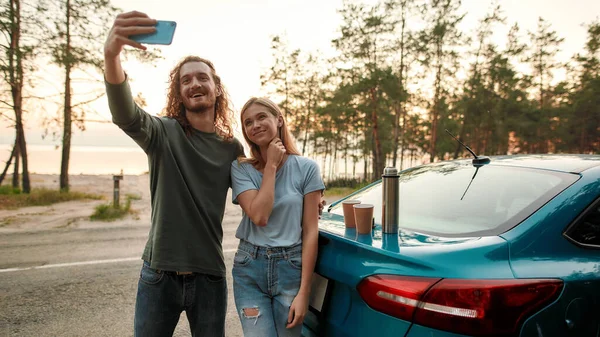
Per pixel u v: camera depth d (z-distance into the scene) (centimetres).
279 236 184
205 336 188
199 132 192
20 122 1627
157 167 179
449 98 3388
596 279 162
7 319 334
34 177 3331
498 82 3278
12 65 1474
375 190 277
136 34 148
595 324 159
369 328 158
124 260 518
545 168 213
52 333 310
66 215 952
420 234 184
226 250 573
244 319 176
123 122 160
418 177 260
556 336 147
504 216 183
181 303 181
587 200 183
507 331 139
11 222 844
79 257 534
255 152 198
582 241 174
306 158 197
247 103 196
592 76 3444
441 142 4456
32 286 414
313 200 189
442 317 140
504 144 3844
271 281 181
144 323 177
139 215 948
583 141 3903
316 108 3180
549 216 175
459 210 200
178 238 176
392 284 151
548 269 156
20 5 1449
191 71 188
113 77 154
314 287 195
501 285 142
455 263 151
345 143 4166
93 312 350
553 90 3944
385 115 3134
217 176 190
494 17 3092
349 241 177
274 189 185
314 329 191
